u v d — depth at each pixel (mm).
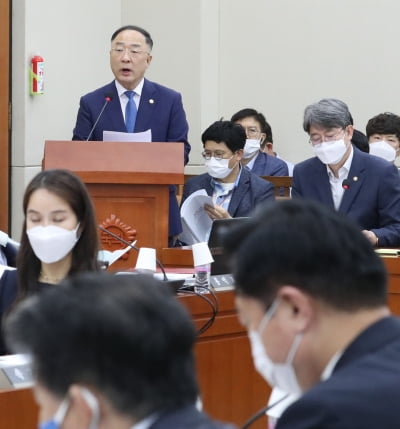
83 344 3111
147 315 3184
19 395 6426
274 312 3727
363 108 19109
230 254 3875
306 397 3535
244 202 12406
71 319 3125
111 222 10328
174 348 3201
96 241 7723
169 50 19625
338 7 19250
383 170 11688
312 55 19469
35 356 3168
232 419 9227
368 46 19047
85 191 7645
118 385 3115
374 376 3541
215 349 9086
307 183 12008
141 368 3141
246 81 20000
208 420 3223
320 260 3652
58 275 7629
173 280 8688
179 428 3145
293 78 19625
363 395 3479
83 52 17812
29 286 7613
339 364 3684
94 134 12570
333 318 3691
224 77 19984
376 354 3637
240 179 12539
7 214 15961
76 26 17516
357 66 19141
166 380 3184
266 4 19828
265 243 3699
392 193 11609
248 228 3830
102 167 10227
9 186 16031
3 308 7703
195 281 9086
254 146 16391
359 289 3674
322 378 3762
